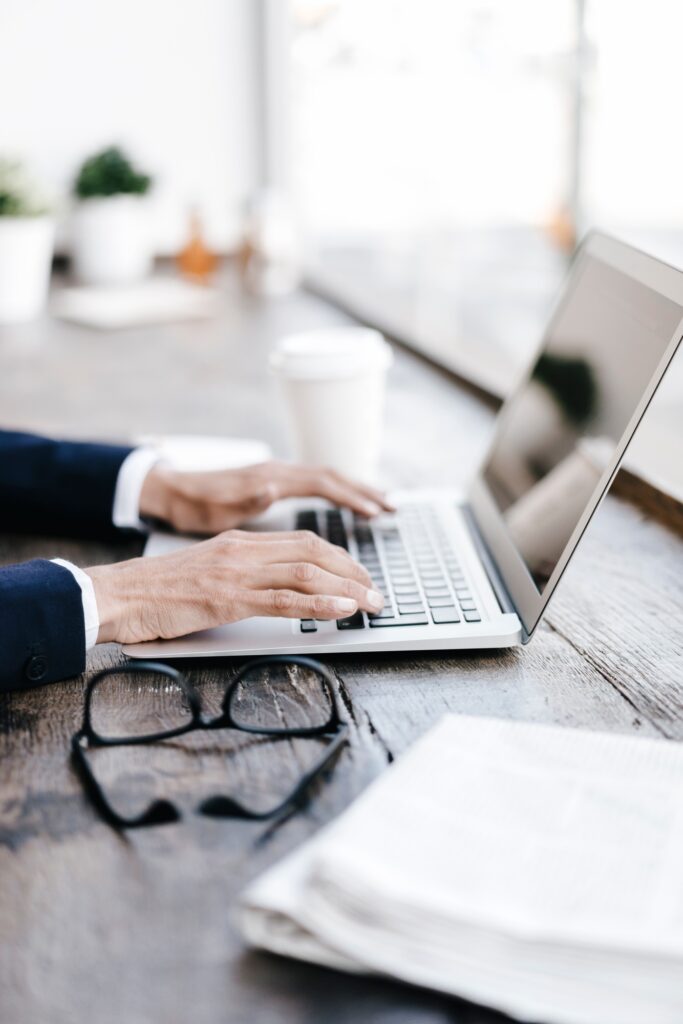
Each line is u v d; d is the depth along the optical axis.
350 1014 0.43
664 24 1.35
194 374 1.76
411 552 0.90
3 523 1.07
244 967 0.45
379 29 2.28
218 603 0.74
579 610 0.84
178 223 3.01
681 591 0.88
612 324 0.84
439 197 2.11
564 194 1.69
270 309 2.34
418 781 0.51
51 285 2.71
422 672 0.72
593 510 0.71
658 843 0.47
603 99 1.53
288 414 1.14
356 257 2.48
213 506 0.99
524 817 0.48
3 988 0.45
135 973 0.45
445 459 1.30
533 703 0.67
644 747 0.56
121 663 0.75
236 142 2.98
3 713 0.68
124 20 2.82
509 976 0.41
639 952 0.40
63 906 0.49
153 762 0.61
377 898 0.42
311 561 0.77
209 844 0.53
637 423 0.69
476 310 1.98
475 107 1.94
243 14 2.88
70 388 1.69
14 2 2.74
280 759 0.61
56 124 2.85
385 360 1.14
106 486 1.01
